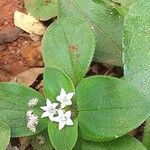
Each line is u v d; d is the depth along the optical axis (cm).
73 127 14
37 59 17
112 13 16
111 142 14
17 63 17
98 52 16
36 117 14
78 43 15
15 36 17
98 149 14
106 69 16
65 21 15
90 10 16
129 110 13
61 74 14
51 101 14
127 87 13
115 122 13
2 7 17
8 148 15
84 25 15
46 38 15
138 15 15
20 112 14
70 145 13
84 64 15
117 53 15
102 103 13
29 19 17
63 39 15
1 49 17
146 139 14
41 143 15
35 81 16
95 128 13
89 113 13
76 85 15
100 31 16
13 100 14
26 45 17
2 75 17
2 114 14
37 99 14
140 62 14
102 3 16
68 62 15
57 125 14
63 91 14
